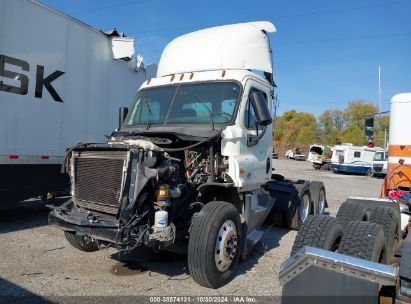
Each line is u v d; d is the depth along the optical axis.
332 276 2.76
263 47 6.49
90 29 8.61
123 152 4.38
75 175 4.84
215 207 4.64
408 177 6.54
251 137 5.68
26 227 7.41
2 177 7.02
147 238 4.29
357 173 31.52
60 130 7.93
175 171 4.88
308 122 79.06
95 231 4.30
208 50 6.14
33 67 7.31
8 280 4.69
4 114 6.81
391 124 6.75
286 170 31.31
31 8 7.21
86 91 8.54
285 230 8.02
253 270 5.38
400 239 5.28
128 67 9.88
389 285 2.70
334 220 4.05
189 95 5.83
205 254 4.40
